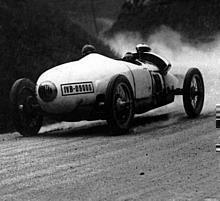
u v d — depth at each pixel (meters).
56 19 26.47
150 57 13.01
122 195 6.09
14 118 11.34
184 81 12.71
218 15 47.16
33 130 11.64
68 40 24.89
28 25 23.05
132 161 8.00
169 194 6.05
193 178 6.77
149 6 52.69
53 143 10.15
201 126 11.23
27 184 6.86
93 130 11.96
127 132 11.07
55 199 6.06
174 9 50.59
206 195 5.95
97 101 10.94
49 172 7.49
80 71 10.90
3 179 7.23
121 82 10.76
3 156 8.96
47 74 11.04
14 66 18.59
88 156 8.56
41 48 21.84
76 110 10.81
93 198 6.02
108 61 11.55
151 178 6.86
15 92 11.31
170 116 13.51
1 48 19.47
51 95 10.68
